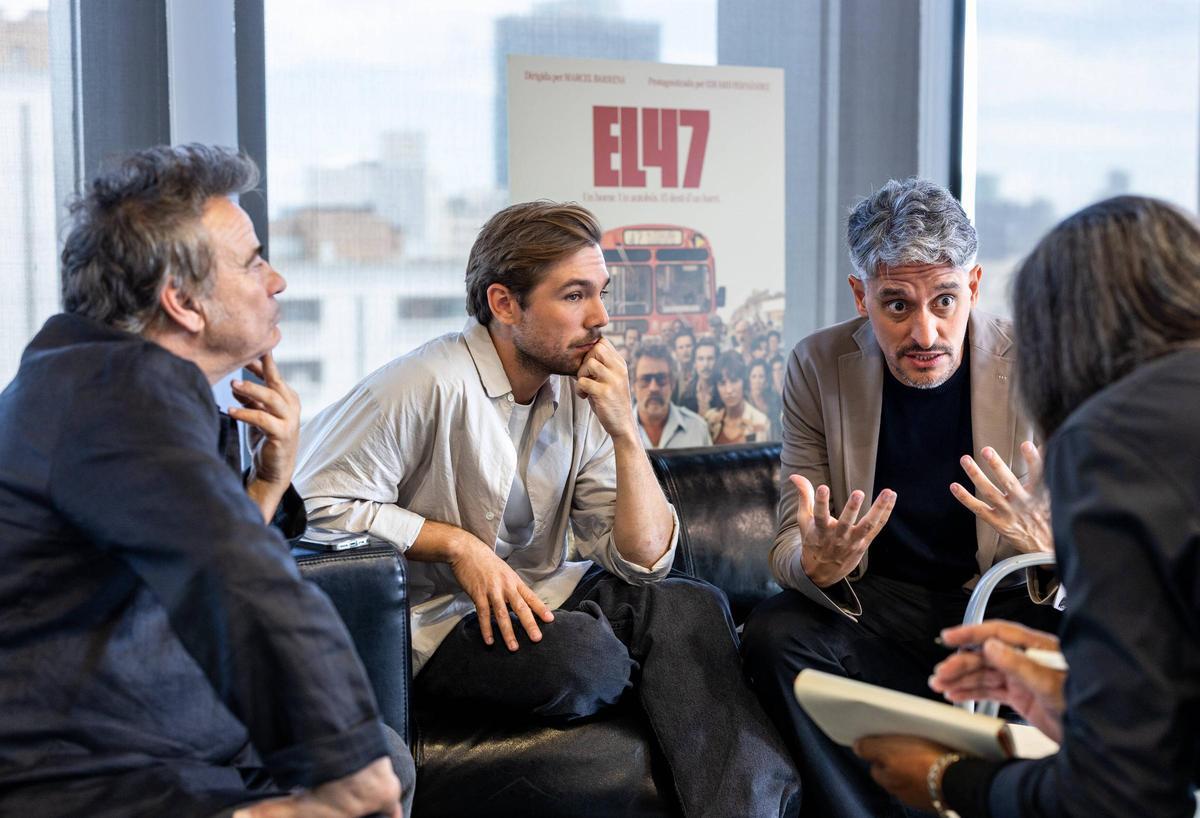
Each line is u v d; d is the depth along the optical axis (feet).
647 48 10.37
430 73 9.68
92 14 8.63
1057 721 4.15
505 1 9.86
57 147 8.59
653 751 6.98
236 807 4.36
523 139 9.70
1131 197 4.15
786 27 10.83
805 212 11.08
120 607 4.48
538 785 6.77
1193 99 12.08
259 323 5.02
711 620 7.40
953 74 11.51
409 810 5.59
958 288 7.03
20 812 4.23
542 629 6.92
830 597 7.33
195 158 4.92
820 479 7.85
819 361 7.86
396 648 6.41
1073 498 3.73
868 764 6.96
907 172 11.46
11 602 4.31
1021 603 7.46
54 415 4.28
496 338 7.33
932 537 7.69
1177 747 3.53
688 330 10.30
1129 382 3.78
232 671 3.99
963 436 7.61
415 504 7.36
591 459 7.73
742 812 6.66
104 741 4.44
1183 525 3.51
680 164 10.18
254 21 9.11
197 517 4.02
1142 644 3.54
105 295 4.73
